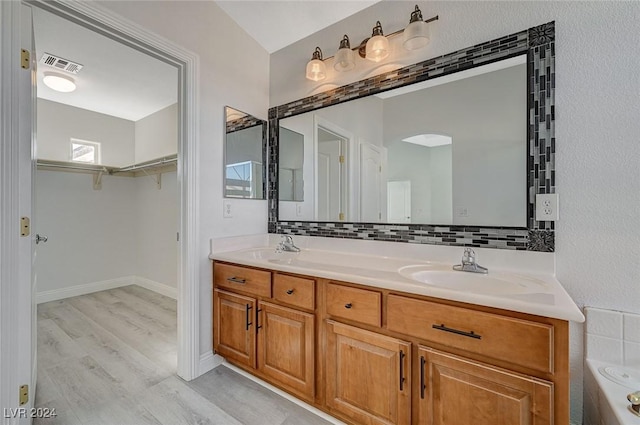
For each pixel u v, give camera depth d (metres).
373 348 1.28
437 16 1.61
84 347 2.19
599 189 1.23
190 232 1.79
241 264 1.75
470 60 1.52
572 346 1.27
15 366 1.20
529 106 1.37
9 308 1.18
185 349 1.80
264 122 2.32
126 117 3.87
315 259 1.84
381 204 1.81
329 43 2.03
